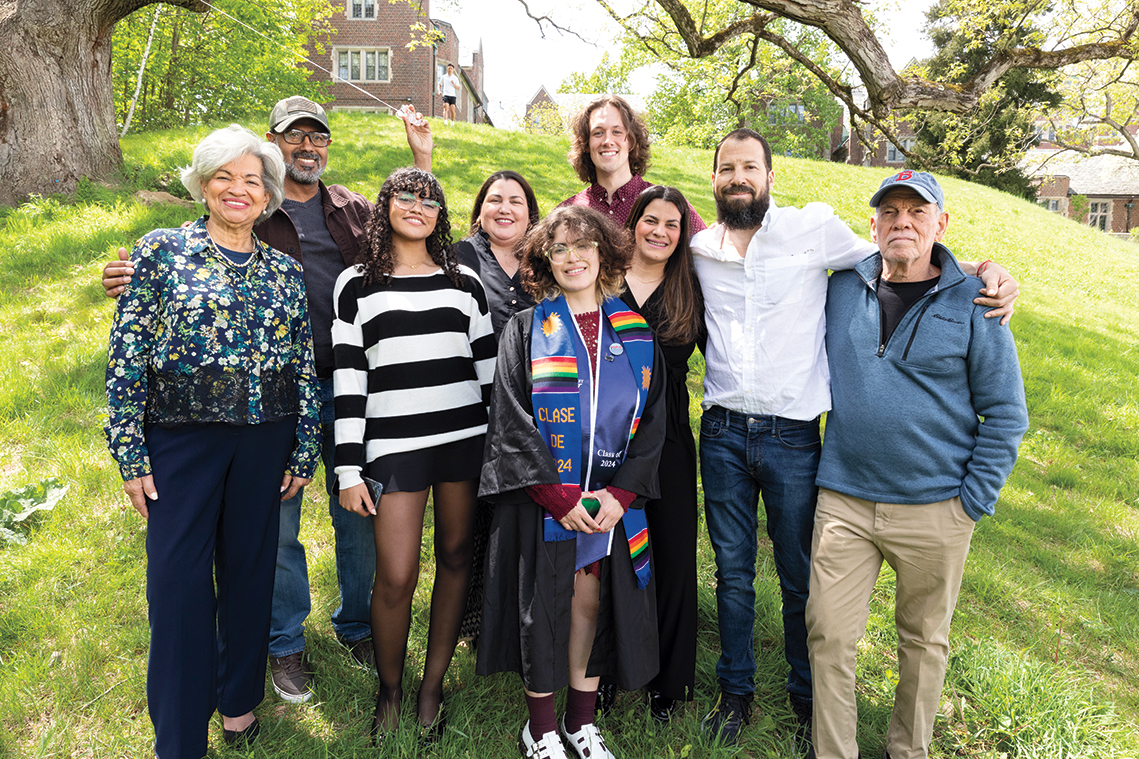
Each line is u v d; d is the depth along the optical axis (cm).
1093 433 597
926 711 218
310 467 229
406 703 237
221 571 219
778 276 231
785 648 256
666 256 243
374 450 223
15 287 576
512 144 1315
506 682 261
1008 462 201
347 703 247
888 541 214
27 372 455
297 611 255
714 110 2886
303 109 257
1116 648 322
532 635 208
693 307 244
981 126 1091
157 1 830
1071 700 259
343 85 3102
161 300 200
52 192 773
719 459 246
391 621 227
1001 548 401
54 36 766
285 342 219
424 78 3108
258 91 2212
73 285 586
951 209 1487
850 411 220
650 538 244
